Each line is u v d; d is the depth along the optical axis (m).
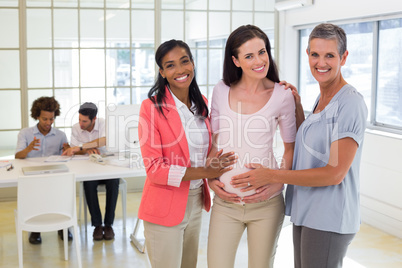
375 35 5.29
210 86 6.63
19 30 6.01
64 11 6.10
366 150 5.16
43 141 4.96
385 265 4.09
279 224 2.71
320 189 2.43
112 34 6.26
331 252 2.43
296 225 2.57
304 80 6.71
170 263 2.71
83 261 4.18
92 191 4.68
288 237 4.70
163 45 2.58
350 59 5.81
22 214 3.73
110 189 4.71
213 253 2.73
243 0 6.59
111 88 6.35
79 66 6.22
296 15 6.35
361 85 5.64
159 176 2.58
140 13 6.30
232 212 2.68
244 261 4.09
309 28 6.43
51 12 6.07
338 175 2.32
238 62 2.60
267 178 2.50
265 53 2.55
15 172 4.21
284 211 2.75
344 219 2.40
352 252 4.39
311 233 2.45
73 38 6.16
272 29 6.71
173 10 6.38
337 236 2.41
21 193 3.68
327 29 2.34
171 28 6.40
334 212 2.40
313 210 2.44
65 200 3.82
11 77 6.07
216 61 6.62
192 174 2.56
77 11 6.13
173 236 2.68
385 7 4.79
